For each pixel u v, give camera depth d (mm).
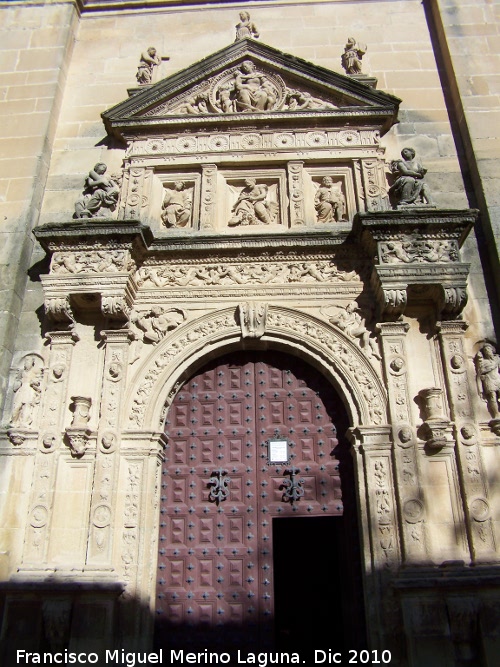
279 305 8227
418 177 8680
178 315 8258
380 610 6680
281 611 11695
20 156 9430
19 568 6871
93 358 8070
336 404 8141
